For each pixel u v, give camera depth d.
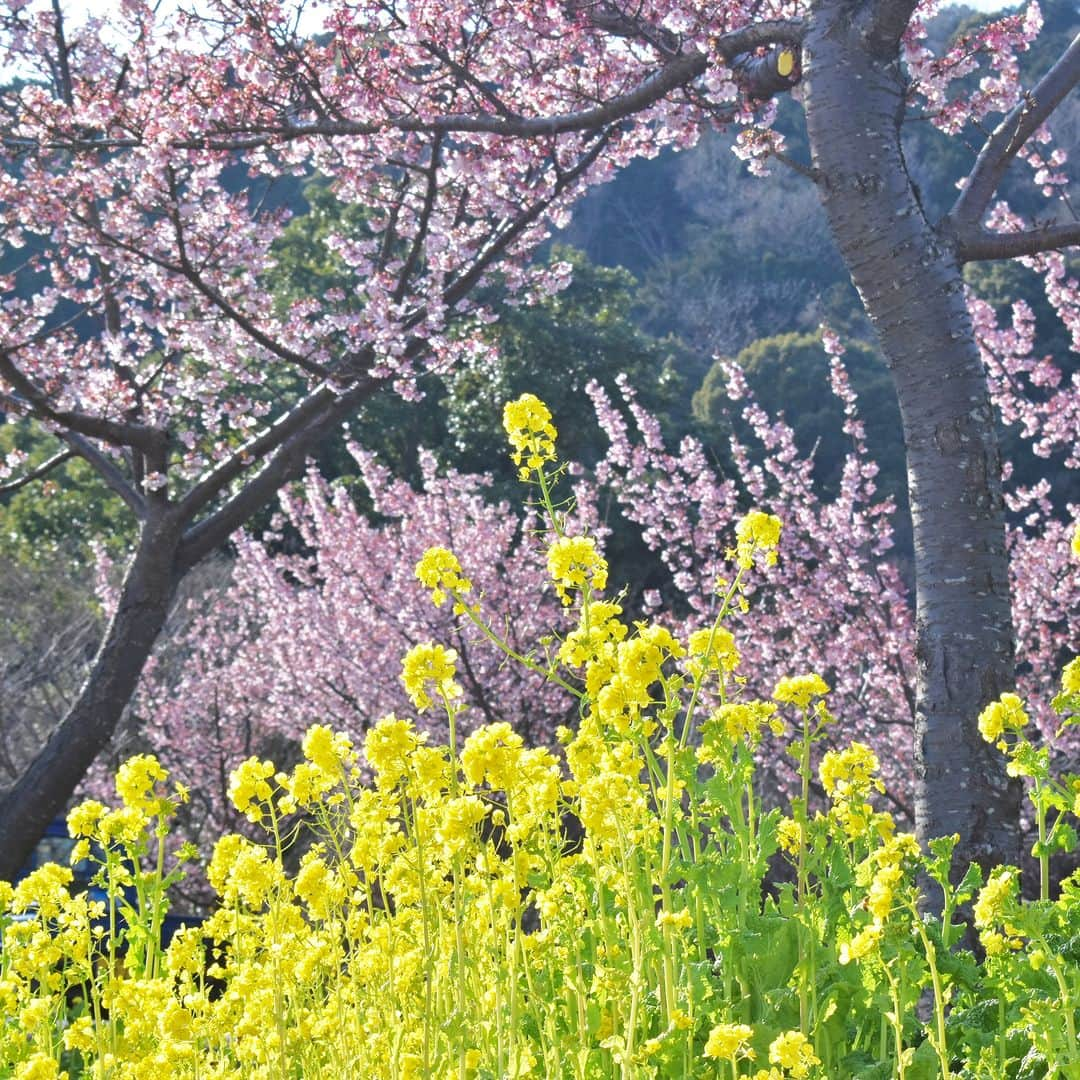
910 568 23.00
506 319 25.56
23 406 11.44
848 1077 2.79
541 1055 2.82
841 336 44.47
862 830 2.91
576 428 26.92
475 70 11.18
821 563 11.68
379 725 2.52
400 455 26.72
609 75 10.61
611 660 2.60
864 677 11.27
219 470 11.58
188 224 11.56
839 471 33.09
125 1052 2.68
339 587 13.34
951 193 44.59
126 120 10.69
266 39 10.17
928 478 5.93
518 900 2.48
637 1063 2.38
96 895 6.70
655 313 52.88
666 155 61.66
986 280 31.61
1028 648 11.52
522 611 12.81
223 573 20.53
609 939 2.70
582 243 59.78
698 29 9.59
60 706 17.92
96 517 25.77
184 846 3.05
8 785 16.16
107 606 17.70
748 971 2.96
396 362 11.42
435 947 2.90
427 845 2.59
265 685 14.94
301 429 11.86
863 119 6.39
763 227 56.69
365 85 10.09
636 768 2.50
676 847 2.85
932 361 6.06
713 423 28.97
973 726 5.48
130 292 12.82
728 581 12.05
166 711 15.36
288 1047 2.73
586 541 2.70
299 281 27.14
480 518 13.71
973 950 4.89
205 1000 2.78
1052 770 10.43
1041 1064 2.47
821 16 6.57
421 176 12.70
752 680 11.50
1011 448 26.33
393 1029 2.74
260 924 2.94
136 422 12.29
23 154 11.20
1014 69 10.32
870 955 2.48
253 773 2.88
